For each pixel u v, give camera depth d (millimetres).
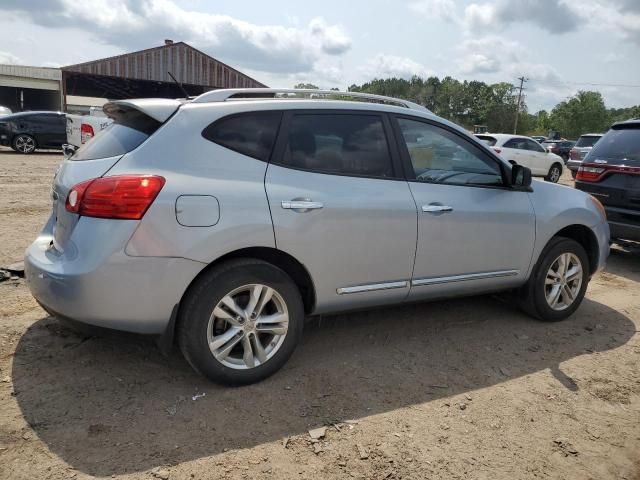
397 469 2627
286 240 3199
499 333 4336
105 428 2777
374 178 3600
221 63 34281
